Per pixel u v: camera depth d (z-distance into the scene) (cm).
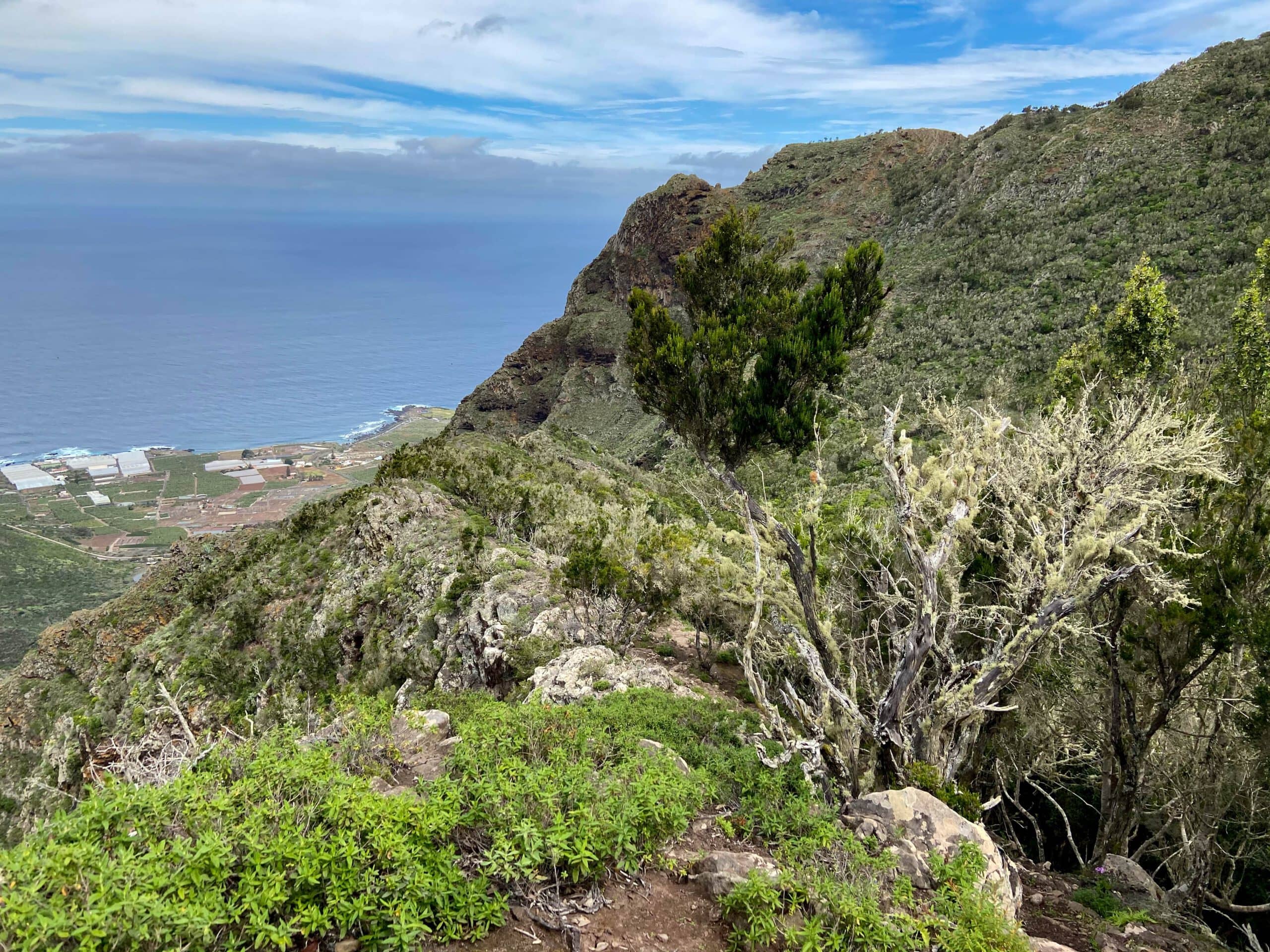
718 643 1653
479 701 1096
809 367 872
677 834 578
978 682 801
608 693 1148
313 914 395
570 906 486
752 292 945
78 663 3925
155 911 345
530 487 3294
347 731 722
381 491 3403
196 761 629
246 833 433
